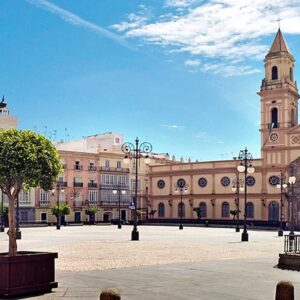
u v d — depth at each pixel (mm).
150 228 67562
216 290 13578
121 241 35250
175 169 91688
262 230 66375
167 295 12797
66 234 46969
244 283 14820
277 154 79125
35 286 12570
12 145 12625
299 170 76188
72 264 19734
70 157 86625
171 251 26359
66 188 85562
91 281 14984
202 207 87750
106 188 91375
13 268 12125
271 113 80250
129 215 94688
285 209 77438
